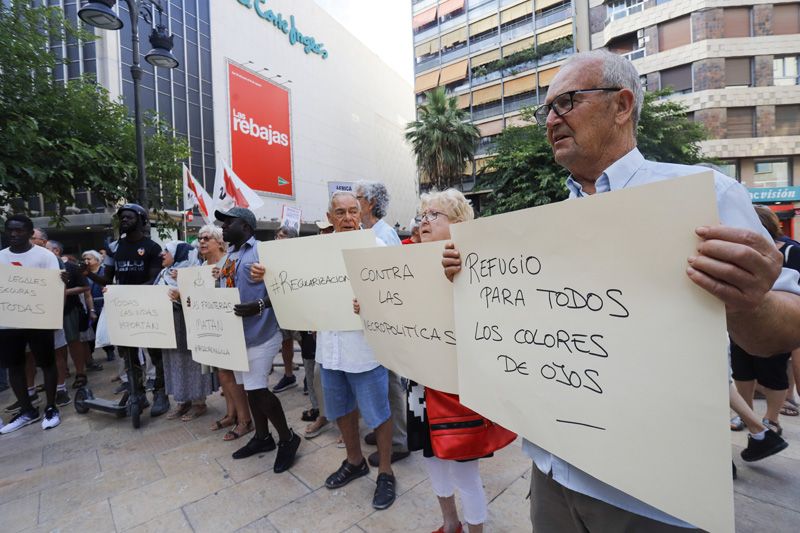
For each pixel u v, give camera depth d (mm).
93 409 3812
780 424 2990
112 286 3428
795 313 741
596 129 1034
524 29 25141
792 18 17000
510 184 16062
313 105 28641
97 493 2441
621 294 805
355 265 1804
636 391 790
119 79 17156
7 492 2490
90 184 5707
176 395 3520
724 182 864
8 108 4695
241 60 23000
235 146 22297
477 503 1676
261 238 24484
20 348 3576
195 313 2766
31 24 5246
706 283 665
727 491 673
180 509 2248
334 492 2348
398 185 40375
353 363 2180
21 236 3633
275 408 2633
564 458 924
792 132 17094
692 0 17562
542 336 971
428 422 1661
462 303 1228
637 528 923
